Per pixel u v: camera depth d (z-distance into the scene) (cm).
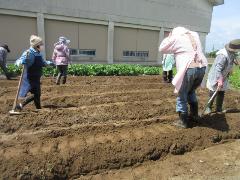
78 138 555
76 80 1205
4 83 1065
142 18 2292
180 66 592
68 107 764
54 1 1794
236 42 666
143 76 1504
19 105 677
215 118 699
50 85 1035
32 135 559
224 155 555
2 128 584
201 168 501
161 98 914
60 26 1862
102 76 1414
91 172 475
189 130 616
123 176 470
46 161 458
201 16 2808
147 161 518
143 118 711
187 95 640
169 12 2489
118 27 2177
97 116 684
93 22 2002
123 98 864
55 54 1053
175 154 551
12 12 1645
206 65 605
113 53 2166
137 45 2319
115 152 508
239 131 662
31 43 692
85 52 2008
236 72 1611
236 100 933
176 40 596
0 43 1639
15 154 474
